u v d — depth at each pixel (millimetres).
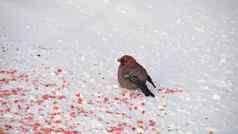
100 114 21656
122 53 32156
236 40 37000
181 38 36500
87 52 31422
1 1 39094
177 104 23734
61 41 33062
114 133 19812
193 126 21328
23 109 21234
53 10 39250
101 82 26094
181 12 42219
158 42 35312
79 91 24281
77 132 19516
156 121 21547
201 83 27328
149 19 40062
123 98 23969
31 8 38812
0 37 32031
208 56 32906
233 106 24125
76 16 38812
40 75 26031
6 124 19438
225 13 43219
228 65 31172
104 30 36719
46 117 20703
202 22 40406
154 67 29797
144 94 24250
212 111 23250
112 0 42906
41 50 30547
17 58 28422
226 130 21062
